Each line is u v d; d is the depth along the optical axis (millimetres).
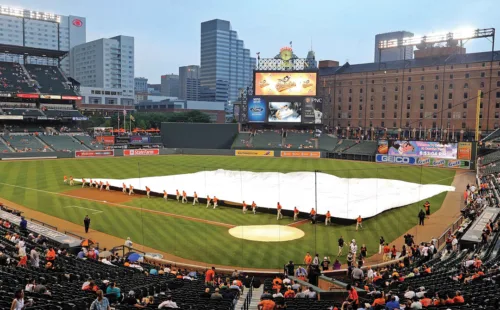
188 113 163375
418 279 22438
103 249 32688
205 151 109750
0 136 100688
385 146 94000
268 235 37625
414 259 30422
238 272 26281
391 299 15273
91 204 49031
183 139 115188
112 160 93375
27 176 68375
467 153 82688
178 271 27281
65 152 97188
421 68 125000
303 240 36375
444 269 25391
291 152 105312
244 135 114938
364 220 42656
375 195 52719
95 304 13297
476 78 115125
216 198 47750
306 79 109500
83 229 39094
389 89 132250
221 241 35812
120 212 45438
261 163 89812
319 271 25016
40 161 89250
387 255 31547
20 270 20984
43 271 21906
